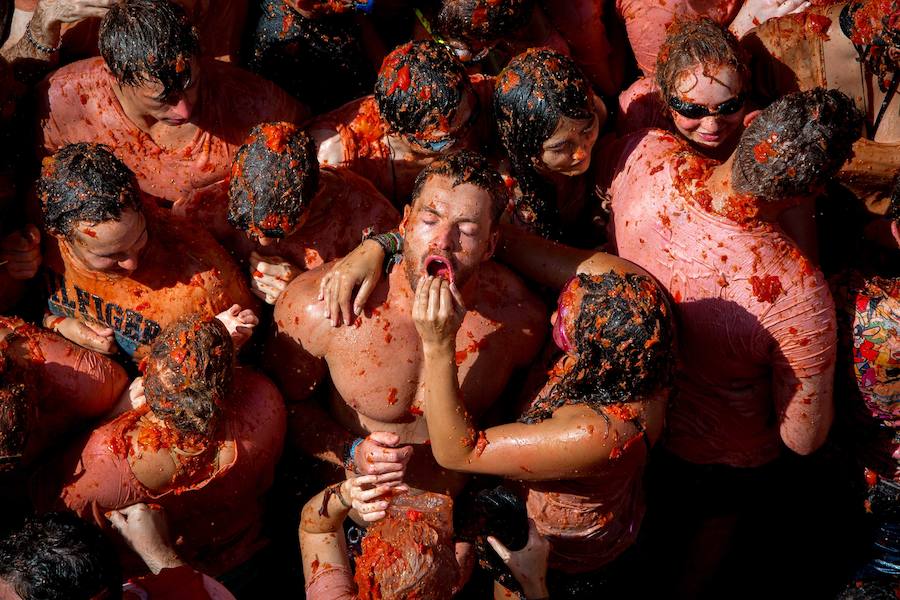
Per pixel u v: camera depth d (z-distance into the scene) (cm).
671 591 522
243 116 471
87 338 430
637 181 427
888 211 445
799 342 397
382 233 436
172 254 426
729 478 465
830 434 463
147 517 397
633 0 514
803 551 557
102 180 387
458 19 454
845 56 474
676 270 411
